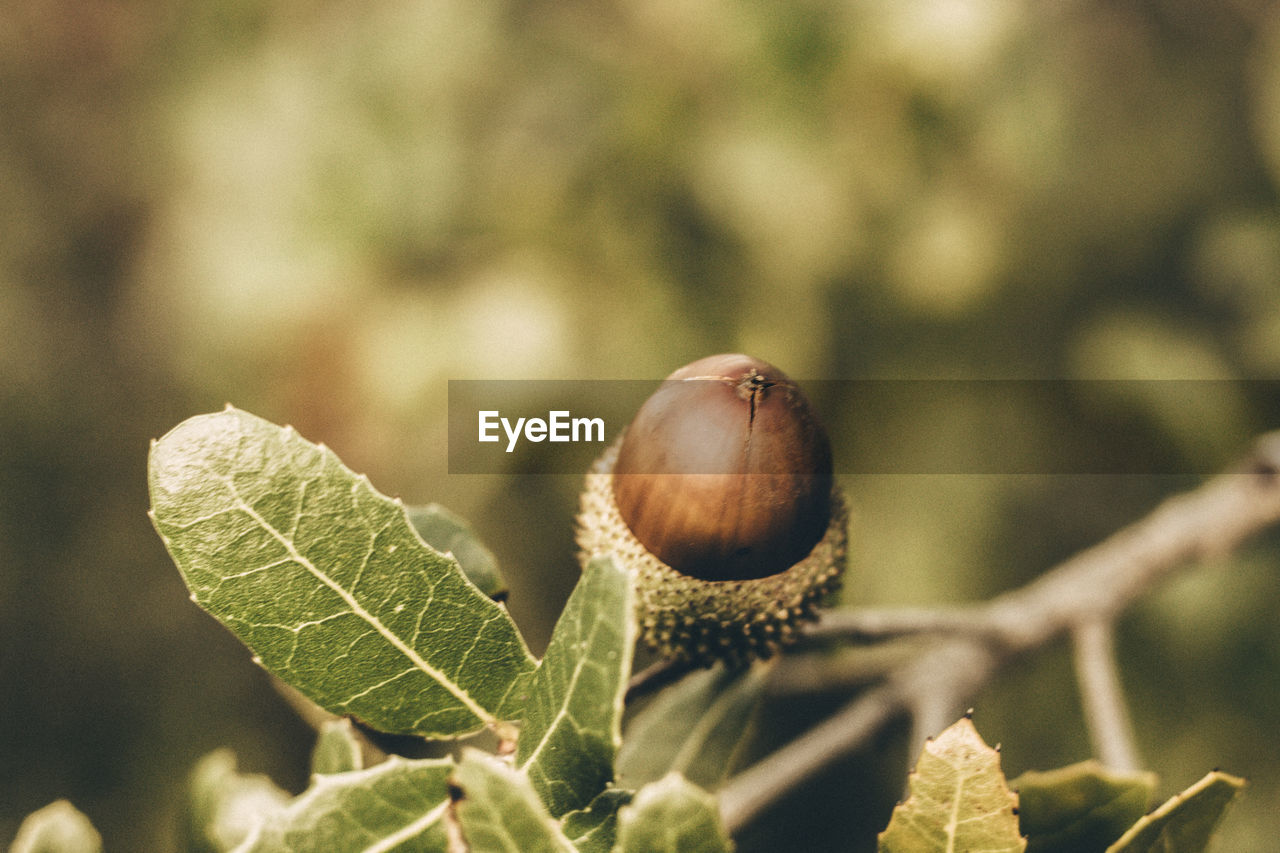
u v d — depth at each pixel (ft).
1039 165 1.22
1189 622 1.22
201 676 1.72
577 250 1.23
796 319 1.19
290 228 1.28
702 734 0.69
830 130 1.17
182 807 0.67
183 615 1.80
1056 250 1.30
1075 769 0.60
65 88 1.84
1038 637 0.78
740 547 0.60
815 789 1.01
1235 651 1.21
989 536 1.25
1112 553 0.86
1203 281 1.34
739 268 1.19
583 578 0.56
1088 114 1.34
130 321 1.84
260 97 1.33
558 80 1.26
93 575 1.85
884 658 0.85
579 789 0.56
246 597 0.57
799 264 1.17
